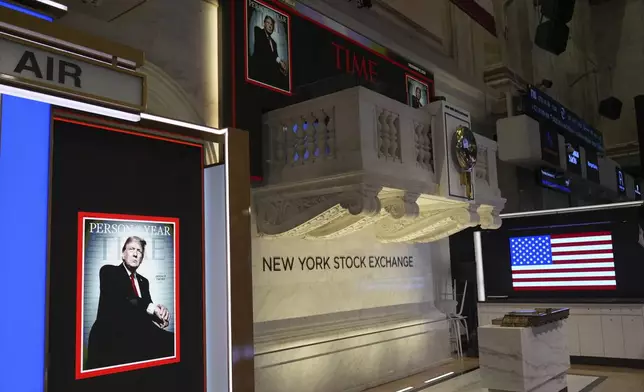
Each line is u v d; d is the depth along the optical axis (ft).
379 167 20.20
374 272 27.99
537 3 50.55
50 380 11.39
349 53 27.81
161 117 13.12
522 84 45.09
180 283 14.01
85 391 11.91
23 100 11.37
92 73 11.44
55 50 10.84
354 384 24.81
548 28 48.85
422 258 32.07
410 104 31.91
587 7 67.46
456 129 24.40
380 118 21.04
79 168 12.26
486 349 21.84
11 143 11.11
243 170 14.90
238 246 14.42
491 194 27.48
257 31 22.97
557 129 45.78
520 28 50.03
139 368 12.92
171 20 20.51
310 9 25.75
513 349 21.20
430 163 23.58
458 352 32.24
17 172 11.16
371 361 25.98
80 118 12.37
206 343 14.57
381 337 26.84
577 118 50.14
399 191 21.36
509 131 40.45
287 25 24.47
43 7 11.64
